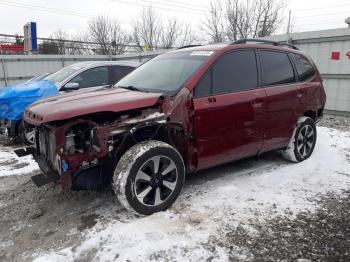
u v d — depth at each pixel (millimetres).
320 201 3918
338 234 3262
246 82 4348
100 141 3316
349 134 7180
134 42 39344
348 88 9375
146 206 3486
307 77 5309
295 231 3299
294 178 4586
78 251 3025
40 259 2908
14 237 3316
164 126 3711
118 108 3383
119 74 7898
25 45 21578
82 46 35531
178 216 3508
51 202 4008
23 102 6465
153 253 2908
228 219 3475
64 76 7496
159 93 3781
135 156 3383
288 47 5293
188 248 2986
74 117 3260
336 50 9461
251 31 31734
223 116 4012
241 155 4379
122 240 3080
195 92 3854
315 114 5438
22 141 6723
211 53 4172
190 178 4602
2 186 4602
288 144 5043
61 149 3271
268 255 2939
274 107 4586
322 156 5500
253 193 4074
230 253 2949
